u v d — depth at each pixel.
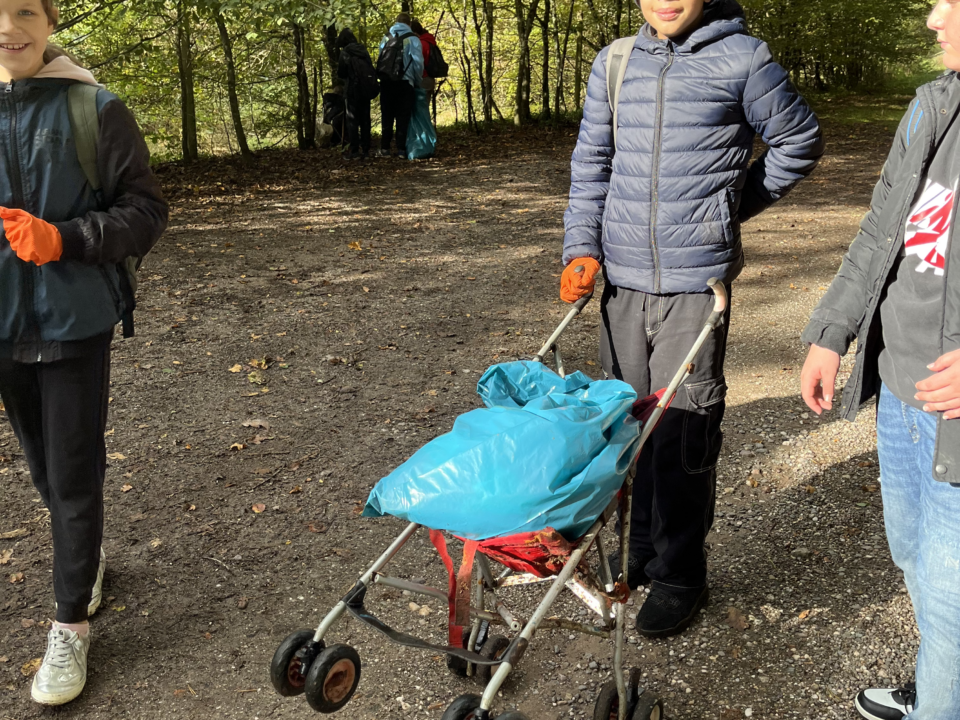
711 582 3.20
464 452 2.02
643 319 2.83
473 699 1.98
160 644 2.95
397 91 12.95
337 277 7.17
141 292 6.71
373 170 12.30
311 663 2.15
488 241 8.31
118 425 4.50
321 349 5.57
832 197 9.86
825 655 2.79
